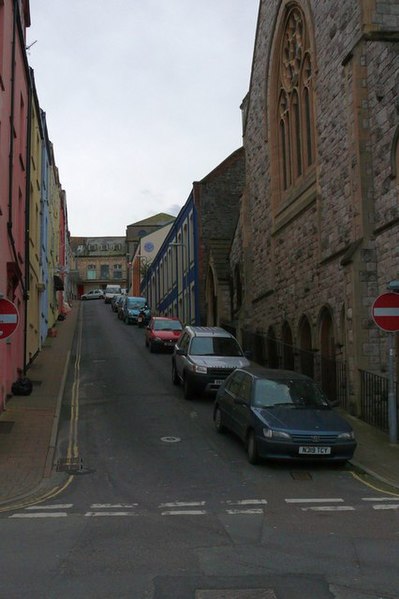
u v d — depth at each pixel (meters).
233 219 36.22
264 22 24.20
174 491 9.23
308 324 19.20
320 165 17.83
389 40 13.94
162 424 14.58
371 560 6.02
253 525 7.35
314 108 18.47
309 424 10.84
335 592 5.17
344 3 16.03
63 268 48.75
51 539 6.74
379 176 14.46
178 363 19.69
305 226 19.31
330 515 7.84
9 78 16.00
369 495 9.06
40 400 17.16
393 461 11.15
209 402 17.50
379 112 14.45
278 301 22.25
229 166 36.78
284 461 11.29
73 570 5.71
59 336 36.69
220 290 30.94
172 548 6.40
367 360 14.48
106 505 8.42
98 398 18.16
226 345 18.91
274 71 23.20
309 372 18.55
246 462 11.16
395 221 13.55
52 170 39.34
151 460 11.30
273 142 23.23
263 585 5.32
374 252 14.63
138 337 37.66
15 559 6.04
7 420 14.38
